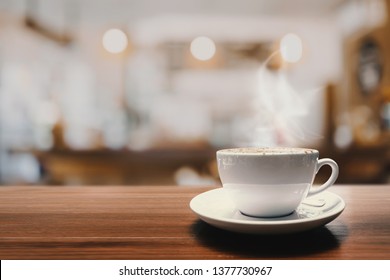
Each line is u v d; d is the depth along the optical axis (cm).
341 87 462
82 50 471
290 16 453
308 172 44
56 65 453
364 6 390
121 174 244
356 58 427
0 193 69
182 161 246
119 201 62
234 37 465
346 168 231
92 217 51
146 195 67
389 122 342
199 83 468
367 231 44
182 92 470
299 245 40
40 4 382
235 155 44
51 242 41
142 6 406
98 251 39
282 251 38
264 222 38
